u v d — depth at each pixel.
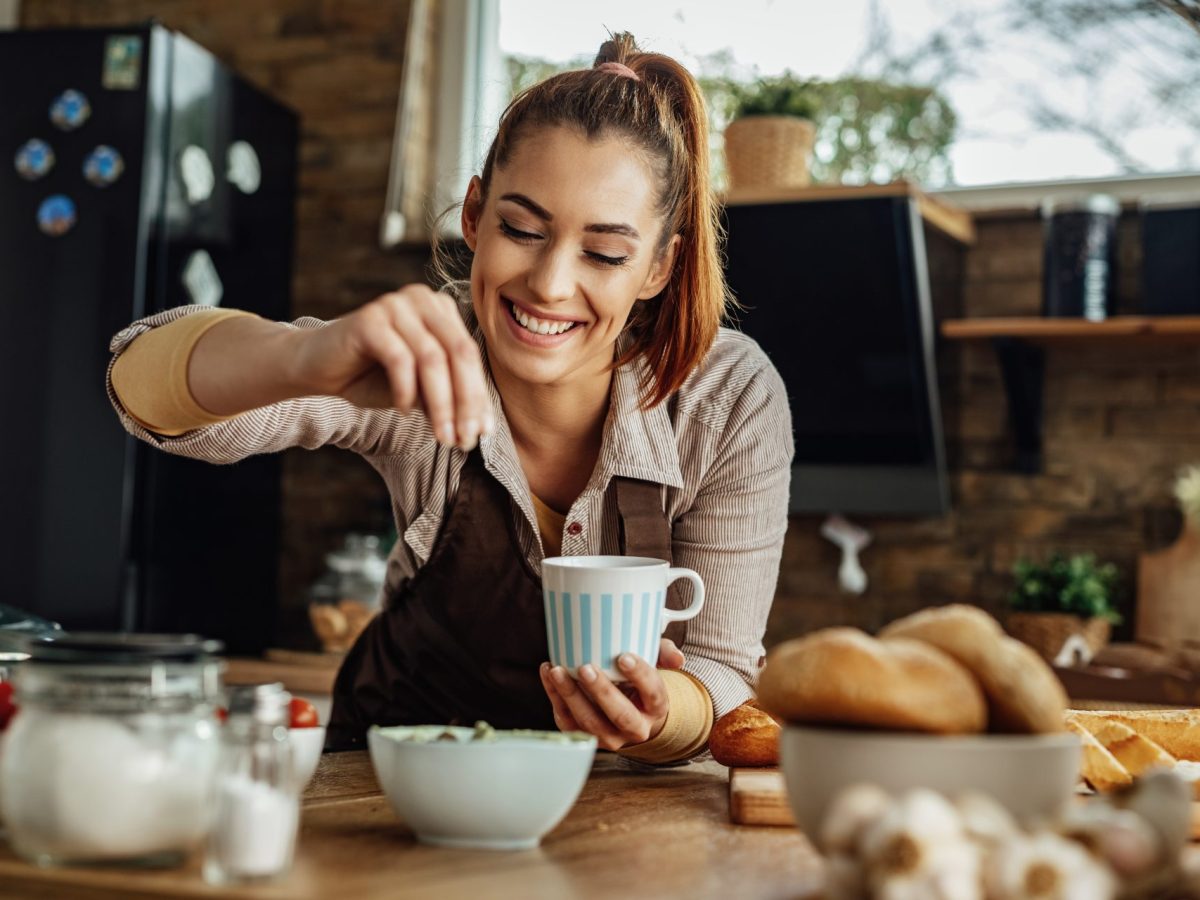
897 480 3.09
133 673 0.81
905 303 2.95
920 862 0.69
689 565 1.53
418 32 3.67
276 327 1.08
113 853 0.80
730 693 1.43
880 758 0.81
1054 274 2.94
